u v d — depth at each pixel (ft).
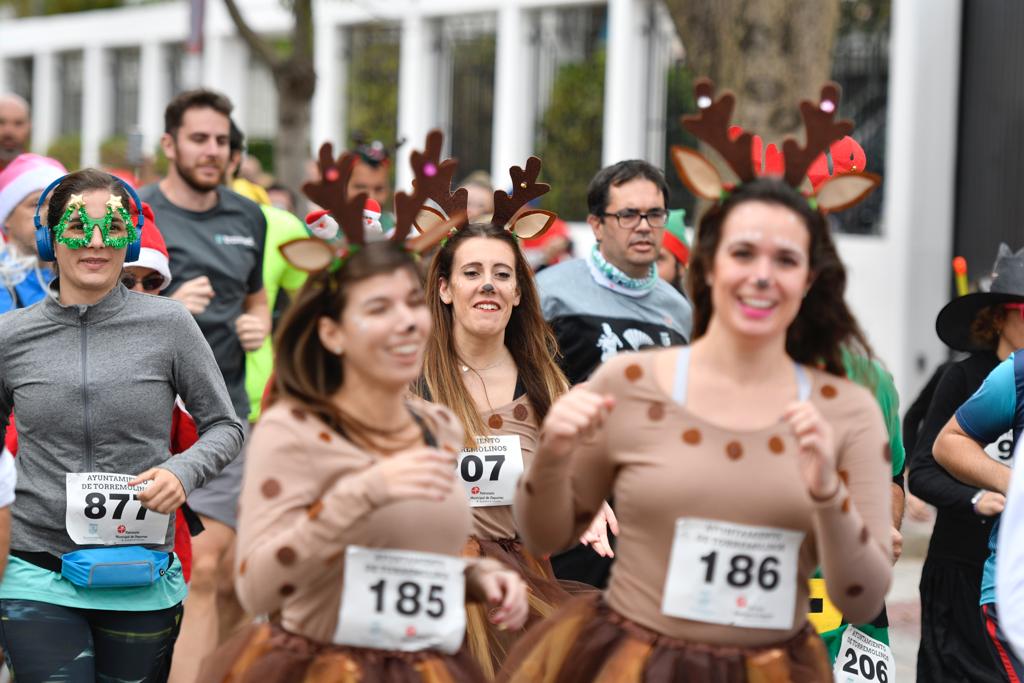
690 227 72.38
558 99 88.58
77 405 27.22
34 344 27.43
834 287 19.92
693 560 19.47
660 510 19.57
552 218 31.40
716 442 19.47
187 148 38.32
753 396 19.65
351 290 19.35
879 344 72.74
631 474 19.81
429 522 19.85
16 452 27.91
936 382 35.37
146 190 39.11
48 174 34.60
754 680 19.47
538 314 30.78
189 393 28.40
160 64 119.24
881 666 29.68
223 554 39.81
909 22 71.72
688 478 19.40
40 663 26.86
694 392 19.66
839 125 19.69
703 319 20.40
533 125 90.22
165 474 26.91
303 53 73.92
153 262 33.47
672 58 83.20
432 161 20.17
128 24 121.19
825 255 19.58
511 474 29.37
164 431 28.09
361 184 49.29
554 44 89.30
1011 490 19.98
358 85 99.45
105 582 27.04
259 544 19.12
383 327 19.29
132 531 27.61
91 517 27.30
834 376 20.16
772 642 19.77
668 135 83.25
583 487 20.56
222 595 40.37
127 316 27.81
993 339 31.07
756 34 56.90
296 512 19.29
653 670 19.51
